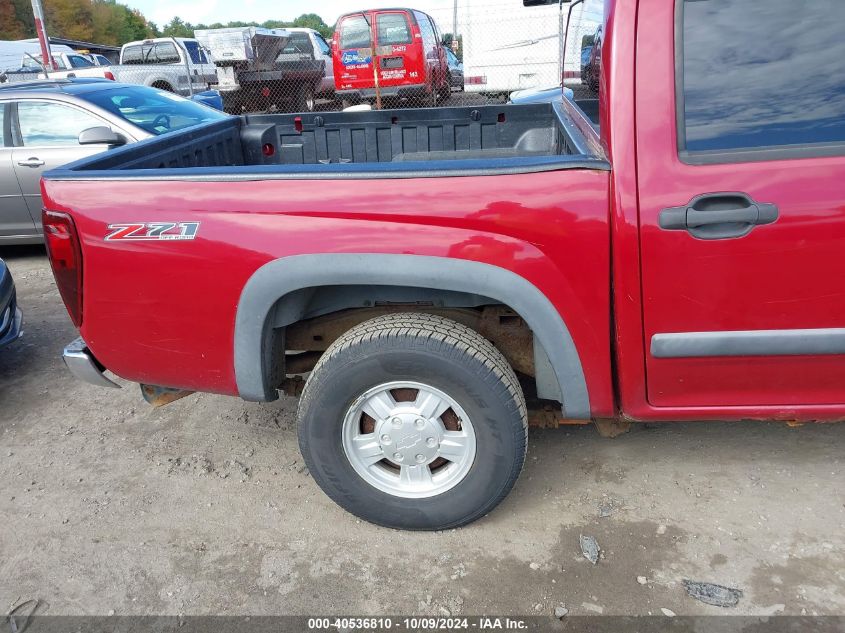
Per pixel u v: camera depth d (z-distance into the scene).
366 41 12.73
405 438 2.46
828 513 2.56
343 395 2.39
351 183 2.20
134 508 2.92
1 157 6.24
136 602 2.42
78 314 2.51
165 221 2.32
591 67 2.72
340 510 2.82
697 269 2.06
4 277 4.20
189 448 3.35
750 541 2.46
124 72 13.28
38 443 3.49
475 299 2.42
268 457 3.23
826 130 1.99
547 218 2.11
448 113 3.94
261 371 2.44
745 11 1.98
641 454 3.00
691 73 2.00
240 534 2.72
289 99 14.53
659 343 2.15
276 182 2.24
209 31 13.05
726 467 2.87
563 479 2.88
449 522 2.55
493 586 2.37
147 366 2.55
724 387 2.22
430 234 2.17
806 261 2.02
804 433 3.04
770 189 1.98
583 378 2.28
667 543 2.49
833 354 2.11
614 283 2.15
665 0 1.99
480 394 2.30
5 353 4.66
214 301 2.36
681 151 2.03
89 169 2.55
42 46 10.71
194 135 3.47
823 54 1.98
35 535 2.79
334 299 2.52
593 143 2.31
